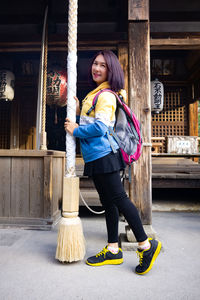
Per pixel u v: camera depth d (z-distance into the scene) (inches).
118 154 70.4
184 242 91.7
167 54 253.0
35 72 252.1
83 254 71.1
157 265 70.7
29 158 113.7
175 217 137.1
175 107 266.7
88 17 207.8
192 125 262.1
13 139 256.2
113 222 72.5
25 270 66.7
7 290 56.0
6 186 114.0
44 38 147.3
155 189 197.6
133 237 84.7
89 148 68.4
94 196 139.0
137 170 93.7
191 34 164.9
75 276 63.3
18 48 191.5
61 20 204.7
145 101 94.1
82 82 245.9
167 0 203.3
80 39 186.4
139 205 93.4
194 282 60.5
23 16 207.8
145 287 57.8
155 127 268.1
